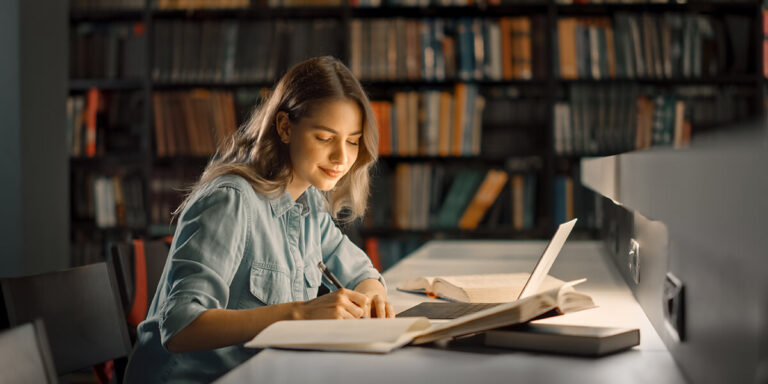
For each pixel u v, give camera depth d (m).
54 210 2.86
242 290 1.26
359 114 1.27
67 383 2.86
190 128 3.69
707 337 0.72
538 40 3.52
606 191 1.49
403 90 3.75
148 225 3.68
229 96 3.68
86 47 3.72
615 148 3.46
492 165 3.76
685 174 0.79
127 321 1.54
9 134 2.63
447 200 3.61
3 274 2.63
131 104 3.74
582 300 1.30
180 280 1.10
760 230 0.55
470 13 3.66
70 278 1.30
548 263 1.33
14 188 2.63
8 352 0.74
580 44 3.48
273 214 1.30
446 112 3.57
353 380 0.78
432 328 0.96
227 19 3.77
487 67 3.54
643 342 0.99
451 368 0.84
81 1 3.73
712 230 0.69
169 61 3.67
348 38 3.58
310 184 1.39
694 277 0.78
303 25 3.63
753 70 3.41
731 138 0.69
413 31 3.56
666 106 3.43
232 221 1.18
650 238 1.15
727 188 0.64
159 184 3.69
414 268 2.04
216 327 1.03
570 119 3.50
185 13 3.70
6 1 2.63
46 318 1.23
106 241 3.77
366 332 0.93
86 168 3.92
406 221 3.62
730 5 3.41
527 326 0.97
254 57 3.63
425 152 3.58
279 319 1.04
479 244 2.80
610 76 3.47
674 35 3.44
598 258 2.18
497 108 3.57
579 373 0.82
